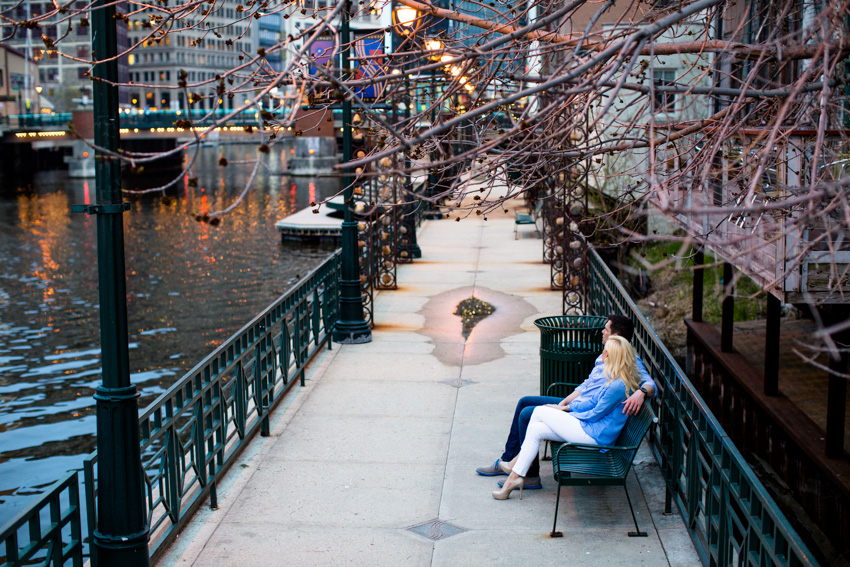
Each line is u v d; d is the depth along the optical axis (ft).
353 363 37.91
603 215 21.77
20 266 103.71
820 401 36.17
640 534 20.49
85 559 26.91
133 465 17.33
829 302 27.32
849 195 17.25
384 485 24.04
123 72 348.18
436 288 56.59
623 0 44.73
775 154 20.35
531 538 20.54
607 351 21.80
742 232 28.27
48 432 46.09
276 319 30.63
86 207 16.55
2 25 15.55
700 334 47.91
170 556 19.90
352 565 19.40
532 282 58.39
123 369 17.16
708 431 18.35
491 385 34.27
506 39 14.17
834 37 19.43
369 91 34.04
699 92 16.93
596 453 21.76
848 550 27.40
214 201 183.11
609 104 11.89
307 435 28.40
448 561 19.49
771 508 13.66
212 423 23.12
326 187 224.12
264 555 19.94
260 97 12.34
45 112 326.85
